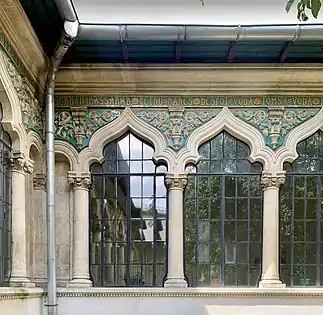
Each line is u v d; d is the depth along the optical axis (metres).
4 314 5.82
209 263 8.19
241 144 8.33
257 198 8.29
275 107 8.17
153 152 8.30
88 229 8.20
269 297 7.82
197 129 8.18
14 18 6.07
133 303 7.80
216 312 7.80
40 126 7.88
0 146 6.38
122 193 8.34
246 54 7.78
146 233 8.28
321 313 7.78
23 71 6.93
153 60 7.94
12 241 6.71
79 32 7.04
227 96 8.20
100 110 8.23
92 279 8.20
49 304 7.46
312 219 8.23
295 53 7.75
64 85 8.08
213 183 8.30
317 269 8.14
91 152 8.16
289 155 8.13
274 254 7.96
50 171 7.71
